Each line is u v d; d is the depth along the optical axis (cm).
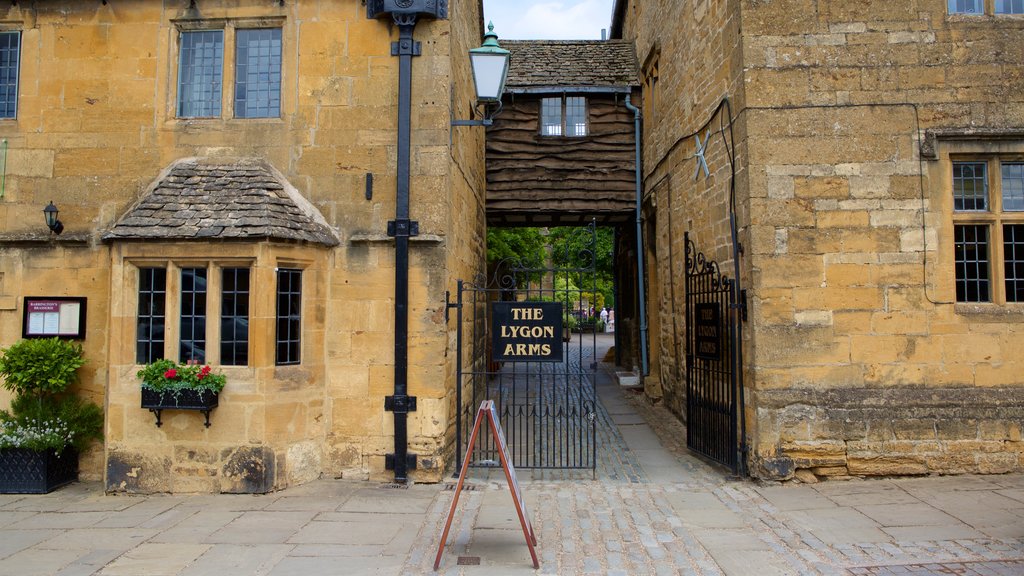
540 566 430
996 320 625
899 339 624
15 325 665
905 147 634
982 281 642
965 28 640
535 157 1213
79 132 678
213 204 618
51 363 614
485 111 1006
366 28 670
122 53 681
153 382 574
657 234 1105
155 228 596
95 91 680
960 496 562
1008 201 645
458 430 662
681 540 480
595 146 1221
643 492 614
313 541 475
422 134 658
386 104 665
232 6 674
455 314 722
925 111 636
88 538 480
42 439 602
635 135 1219
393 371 644
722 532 496
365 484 629
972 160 646
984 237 645
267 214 604
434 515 538
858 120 636
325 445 646
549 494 607
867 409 620
